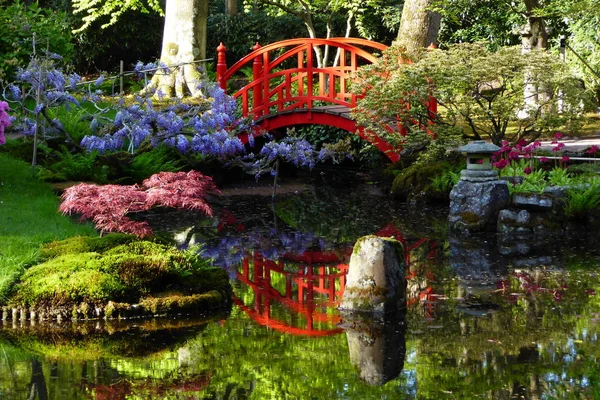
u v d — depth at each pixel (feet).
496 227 36.94
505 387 18.93
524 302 25.62
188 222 39.65
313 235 36.91
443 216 40.73
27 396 18.85
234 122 47.32
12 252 26.07
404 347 21.89
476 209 37.09
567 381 19.20
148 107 41.65
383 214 41.68
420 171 45.01
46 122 43.01
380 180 49.80
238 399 18.76
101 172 40.68
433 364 20.59
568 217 36.94
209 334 23.27
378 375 19.97
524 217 36.40
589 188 37.06
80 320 24.14
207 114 42.52
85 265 25.05
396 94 43.34
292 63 82.33
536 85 42.68
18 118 45.14
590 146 44.06
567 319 23.81
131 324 23.99
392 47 45.98
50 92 40.60
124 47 80.74
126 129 40.34
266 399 18.65
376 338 22.75
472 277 28.84
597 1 51.34
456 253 32.76
